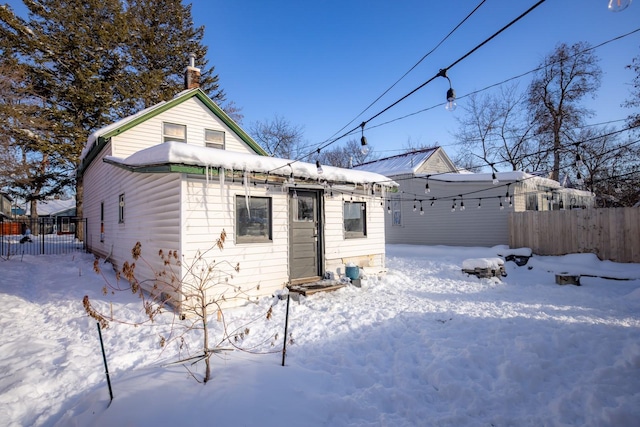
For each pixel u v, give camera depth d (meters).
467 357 3.71
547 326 4.71
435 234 13.80
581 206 18.00
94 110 18.92
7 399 3.06
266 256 6.75
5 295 7.03
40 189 21.50
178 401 2.78
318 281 7.51
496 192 12.32
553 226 10.22
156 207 6.60
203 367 3.45
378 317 5.41
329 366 3.64
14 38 17.11
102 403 2.82
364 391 3.16
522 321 4.97
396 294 7.10
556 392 3.11
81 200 20.25
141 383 3.09
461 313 5.53
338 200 8.27
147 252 7.03
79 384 3.43
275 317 5.46
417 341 4.34
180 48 23.28
